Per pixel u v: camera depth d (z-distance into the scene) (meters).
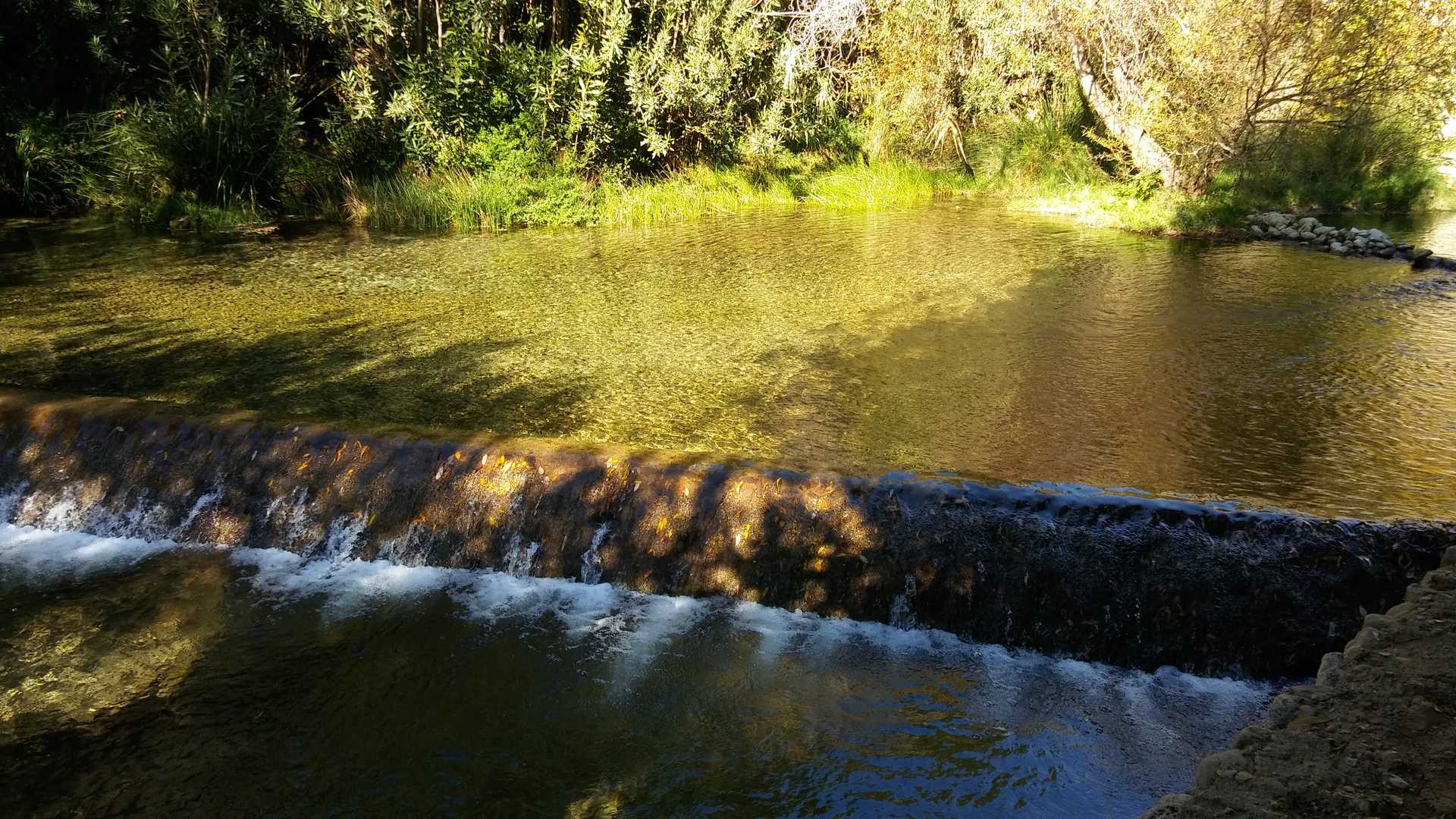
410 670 3.55
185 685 3.46
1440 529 3.58
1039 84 15.95
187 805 2.90
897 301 7.65
